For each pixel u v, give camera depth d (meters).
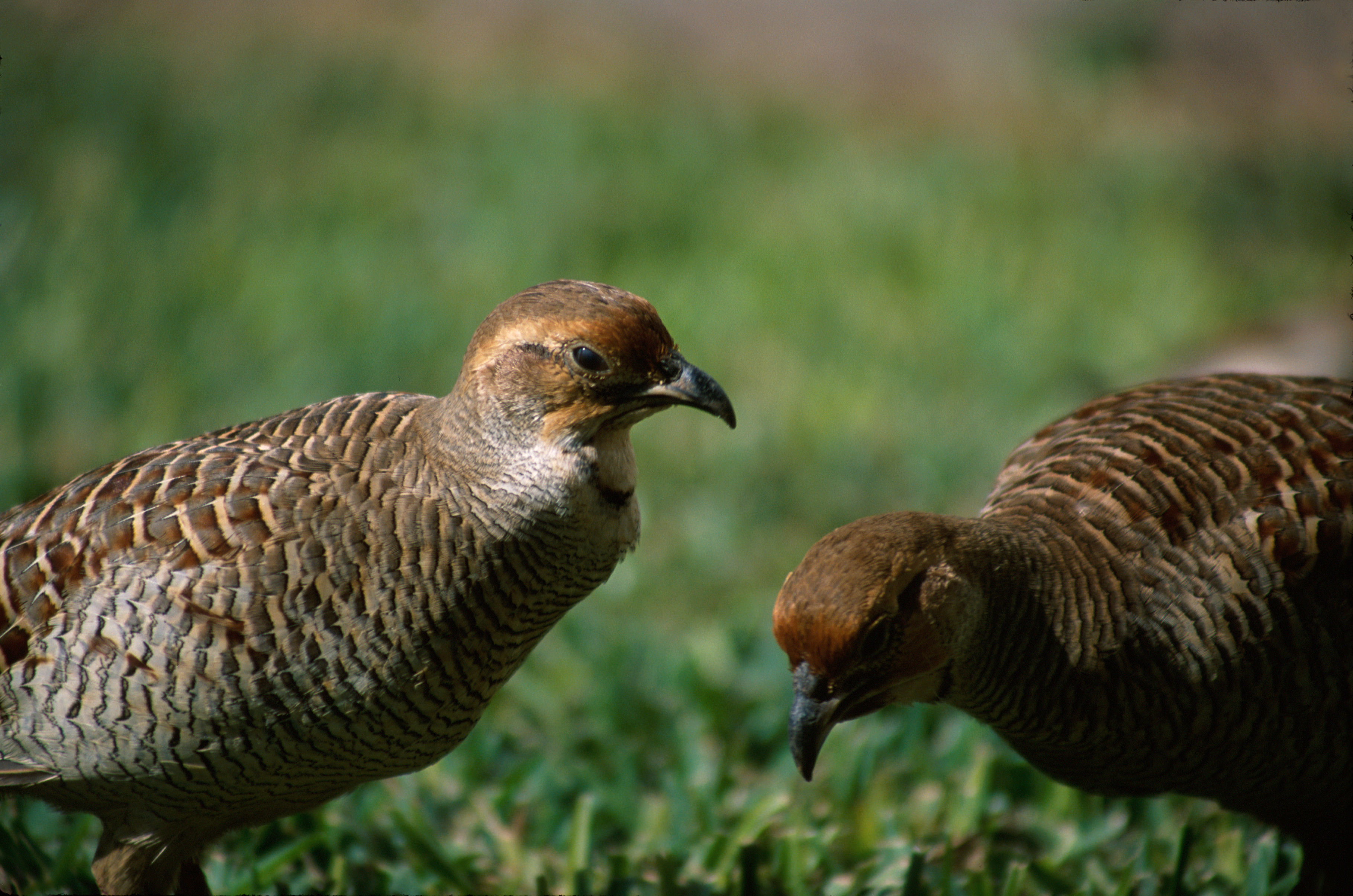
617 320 7.06
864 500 13.35
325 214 19.81
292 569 6.81
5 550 7.11
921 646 6.80
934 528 6.88
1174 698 7.17
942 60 28.14
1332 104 24.89
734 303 17.50
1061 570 7.15
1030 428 14.53
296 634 6.82
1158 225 20.31
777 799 8.87
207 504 6.89
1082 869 8.57
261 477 7.00
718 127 24.38
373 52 27.28
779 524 13.02
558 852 8.76
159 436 13.89
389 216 20.02
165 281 17.52
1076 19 27.34
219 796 7.11
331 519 6.92
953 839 8.70
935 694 7.13
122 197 19.42
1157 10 26.27
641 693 10.20
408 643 7.00
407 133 23.23
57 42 25.47
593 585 7.53
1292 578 7.10
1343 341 13.77
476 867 8.59
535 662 10.72
